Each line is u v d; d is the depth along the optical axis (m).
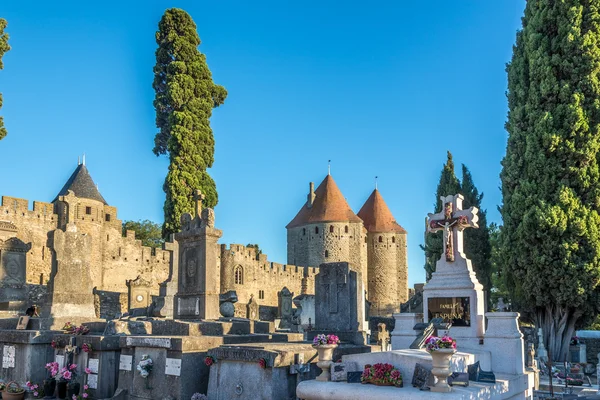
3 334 14.70
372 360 10.24
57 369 13.02
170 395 11.39
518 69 30.41
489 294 37.38
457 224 14.71
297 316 32.69
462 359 11.01
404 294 73.81
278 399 10.38
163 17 49.34
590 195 26.78
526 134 28.67
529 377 12.98
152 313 22.92
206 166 47.38
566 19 27.89
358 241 68.31
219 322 14.17
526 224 27.17
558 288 26.59
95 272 42.16
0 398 12.75
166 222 44.03
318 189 71.25
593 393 15.74
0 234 36.16
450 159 41.06
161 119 48.72
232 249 52.62
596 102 26.98
